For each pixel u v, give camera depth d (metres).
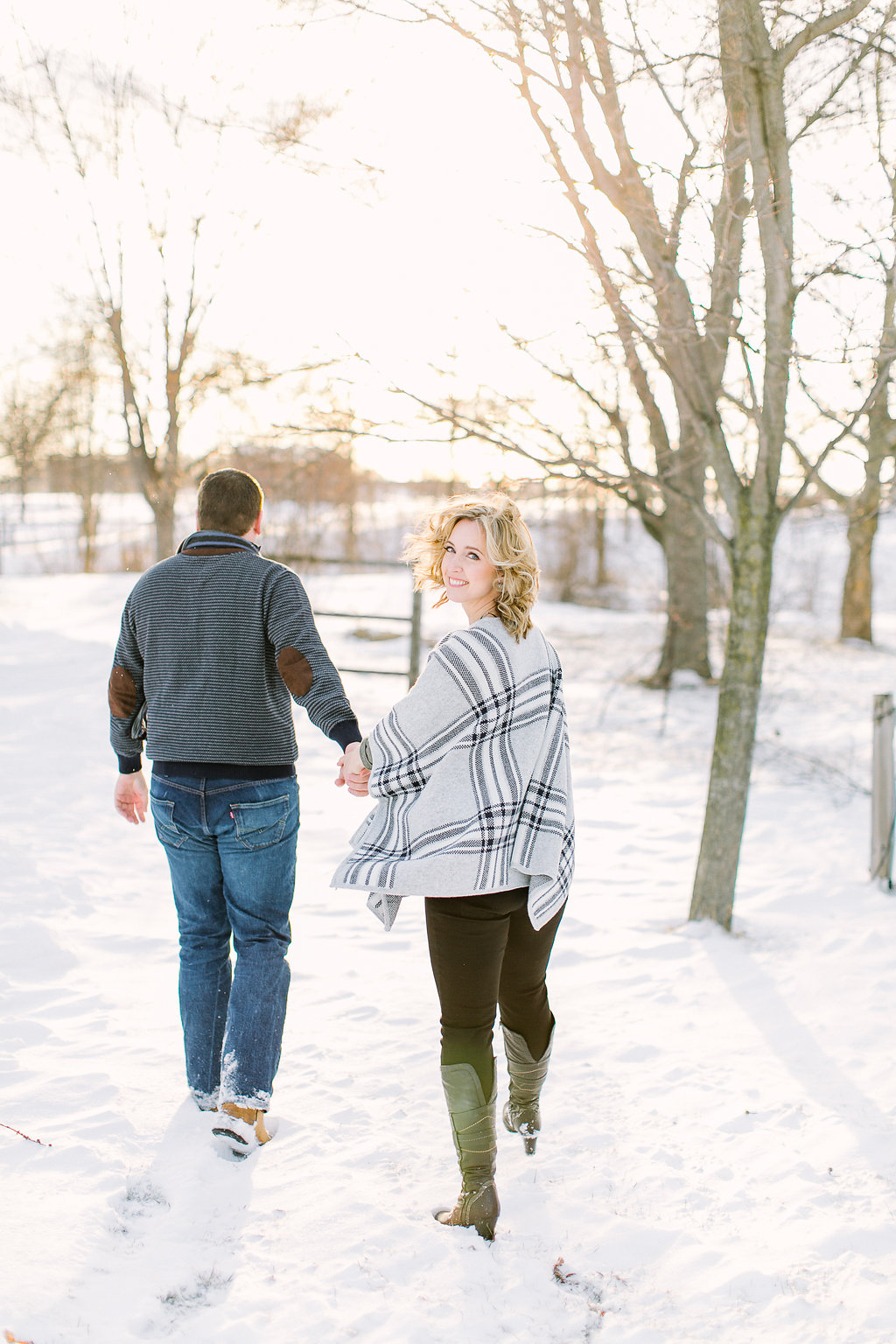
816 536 27.94
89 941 4.19
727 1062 3.28
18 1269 2.06
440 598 2.55
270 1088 2.63
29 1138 2.57
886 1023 3.57
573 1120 2.87
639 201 4.07
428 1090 2.99
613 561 40.97
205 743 2.66
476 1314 2.03
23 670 11.04
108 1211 2.30
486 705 2.26
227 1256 2.18
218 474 2.88
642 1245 2.28
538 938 2.45
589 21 3.86
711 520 4.78
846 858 6.06
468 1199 2.31
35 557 41.41
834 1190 2.51
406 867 2.23
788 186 3.93
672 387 4.72
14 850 5.23
